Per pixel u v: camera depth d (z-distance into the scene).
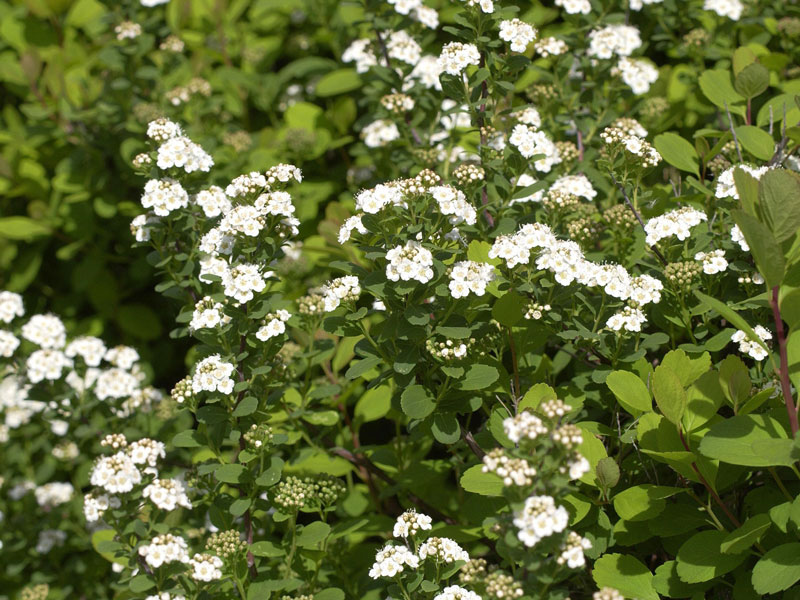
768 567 1.41
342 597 1.53
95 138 1.93
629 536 1.48
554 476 1.39
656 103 1.75
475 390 1.54
